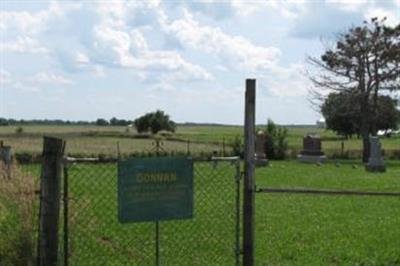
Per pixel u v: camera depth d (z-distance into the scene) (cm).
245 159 909
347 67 6494
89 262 1150
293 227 1703
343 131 9406
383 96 6631
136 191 830
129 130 11975
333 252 1321
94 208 1585
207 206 1848
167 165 844
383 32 6384
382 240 1482
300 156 5688
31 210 952
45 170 813
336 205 2253
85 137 8981
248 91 893
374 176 3906
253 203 912
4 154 1995
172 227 1532
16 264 930
